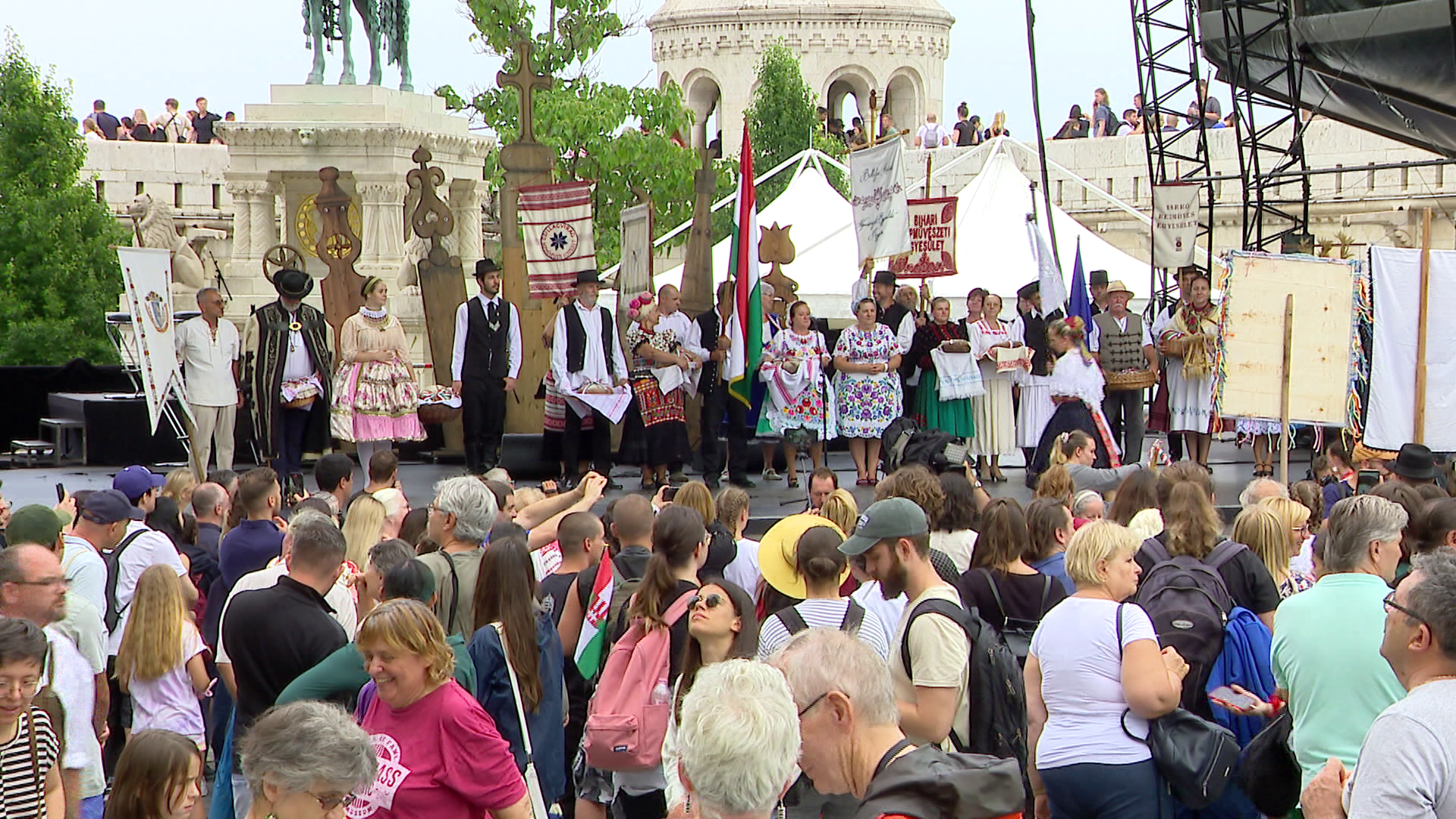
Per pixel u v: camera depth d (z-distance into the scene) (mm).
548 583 7441
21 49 33219
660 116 38562
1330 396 13336
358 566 7867
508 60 37031
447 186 23047
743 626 5898
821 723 4070
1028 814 6895
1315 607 5562
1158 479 9016
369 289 15727
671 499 9453
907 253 16797
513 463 16672
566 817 7770
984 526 7172
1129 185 35500
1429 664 4121
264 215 22125
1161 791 5922
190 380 14914
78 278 32562
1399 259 14523
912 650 5543
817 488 9945
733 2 61188
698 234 18234
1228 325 13305
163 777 4836
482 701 6258
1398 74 20141
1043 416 16578
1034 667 6188
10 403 21359
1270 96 23266
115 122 39469
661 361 15297
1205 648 6523
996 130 37531
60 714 6031
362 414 15602
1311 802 4492
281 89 21859
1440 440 14648
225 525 9898
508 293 18000
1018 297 17609
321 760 4223
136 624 7734
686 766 3711
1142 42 25391
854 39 61188
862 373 15422
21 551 6082
